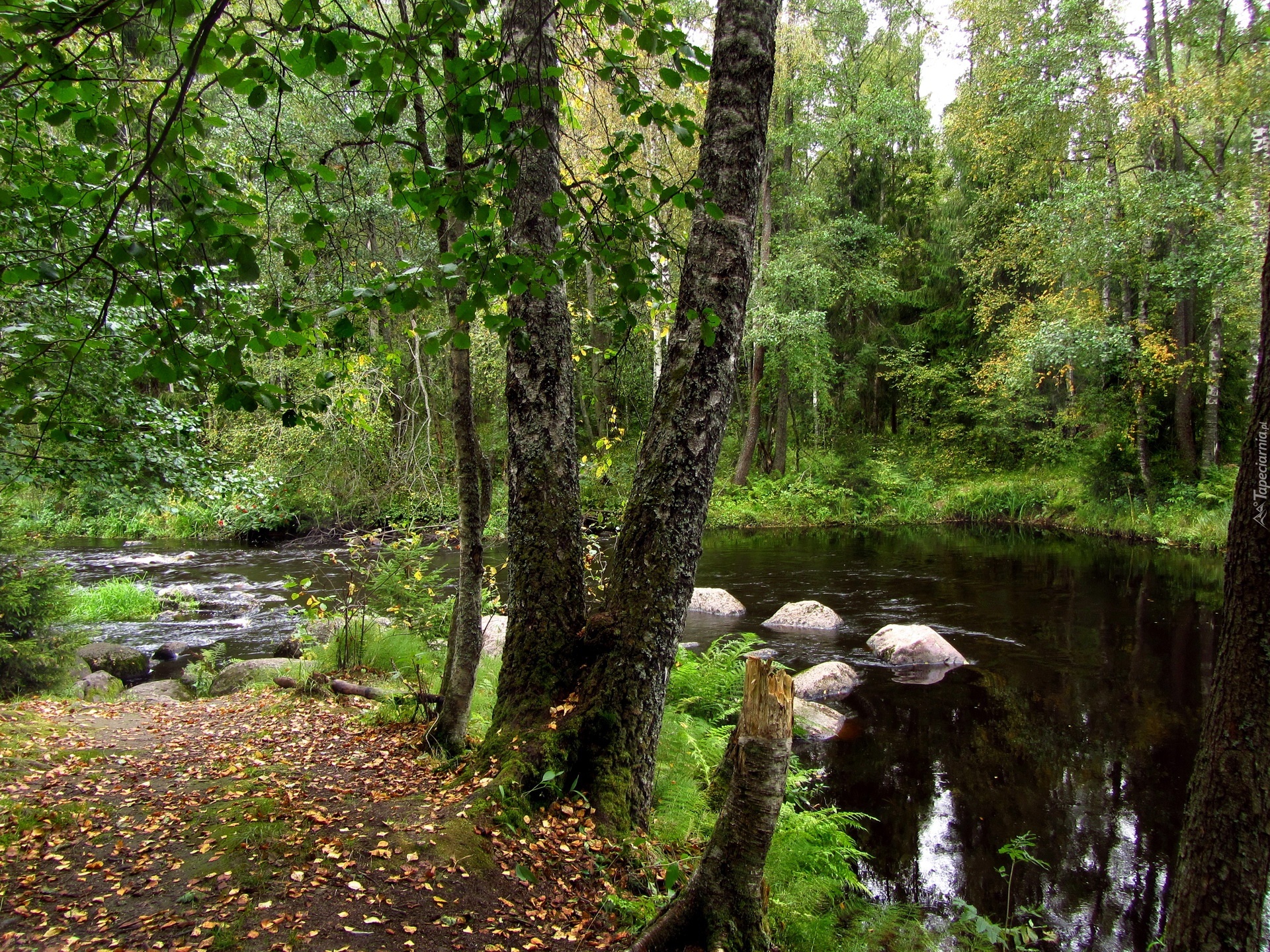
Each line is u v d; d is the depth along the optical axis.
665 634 3.88
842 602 12.05
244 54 1.99
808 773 5.29
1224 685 2.24
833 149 22.66
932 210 27.33
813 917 3.46
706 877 2.46
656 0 2.35
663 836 3.82
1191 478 18.09
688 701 6.84
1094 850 4.84
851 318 28.16
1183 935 2.28
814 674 7.96
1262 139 13.45
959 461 25.66
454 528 8.73
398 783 3.98
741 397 28.80
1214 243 14.91
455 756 4.27
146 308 2.80
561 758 3.62
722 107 3.84
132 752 4.84
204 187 2.19
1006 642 9.57
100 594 11.98
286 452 12.97
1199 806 2.28
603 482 7.89
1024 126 16.41
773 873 3.72
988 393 23.03
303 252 2.32
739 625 10.75
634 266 2.54
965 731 6.78
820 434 28.02
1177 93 14.25
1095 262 16.16
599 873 3.21
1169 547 16.30
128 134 2.57
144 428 5.38
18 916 2.63
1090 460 20.09
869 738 6.66
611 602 3.96
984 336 25.38
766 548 18.16
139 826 3.45
